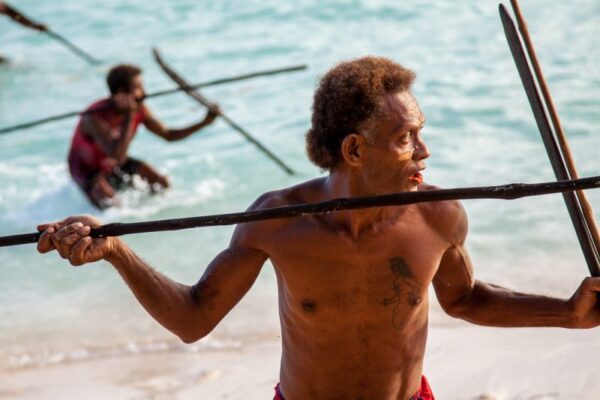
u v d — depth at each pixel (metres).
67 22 17.66
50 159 12.19
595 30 14.12
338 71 3.62
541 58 13.10
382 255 3.67
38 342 7.38
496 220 8.72
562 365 6.22
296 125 12.26
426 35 14.87
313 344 3.84
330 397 3.92
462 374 6.23
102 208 10.58
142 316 7.72
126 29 16.97
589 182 3.26
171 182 11.05
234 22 16.45
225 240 9.26
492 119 11.30
